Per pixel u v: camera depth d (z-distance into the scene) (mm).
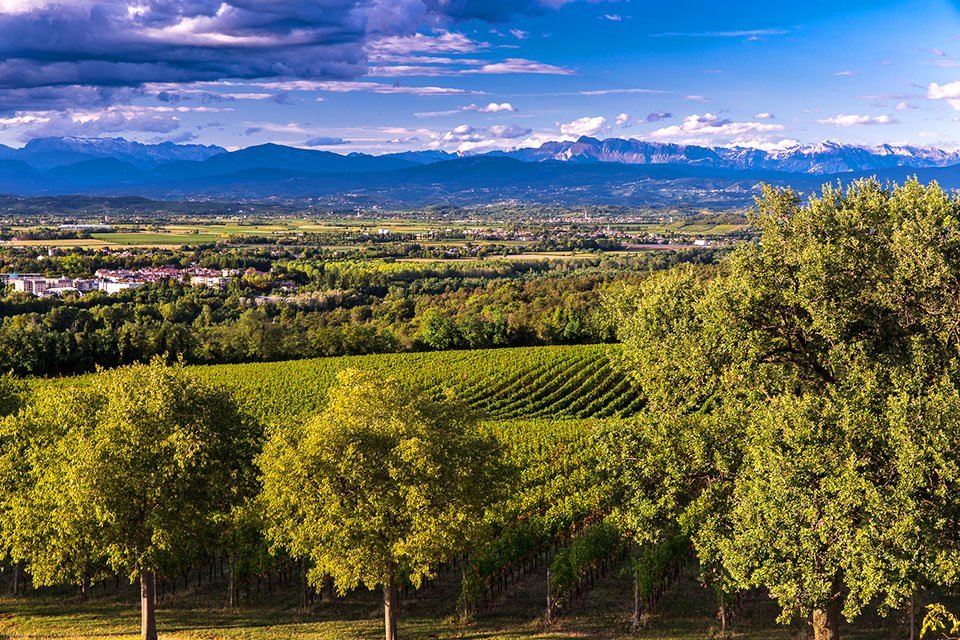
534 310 127375
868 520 20562
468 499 26719
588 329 117125
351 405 27250
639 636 28812
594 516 43031
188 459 26641
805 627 28953
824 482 21484
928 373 23562
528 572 37594
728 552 23609
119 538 27062
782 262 26875
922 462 19984
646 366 30250
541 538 38406
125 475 26266
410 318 144250
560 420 75750
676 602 32594
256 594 34969
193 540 28375
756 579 22703
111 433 26797
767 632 28594
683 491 27109
